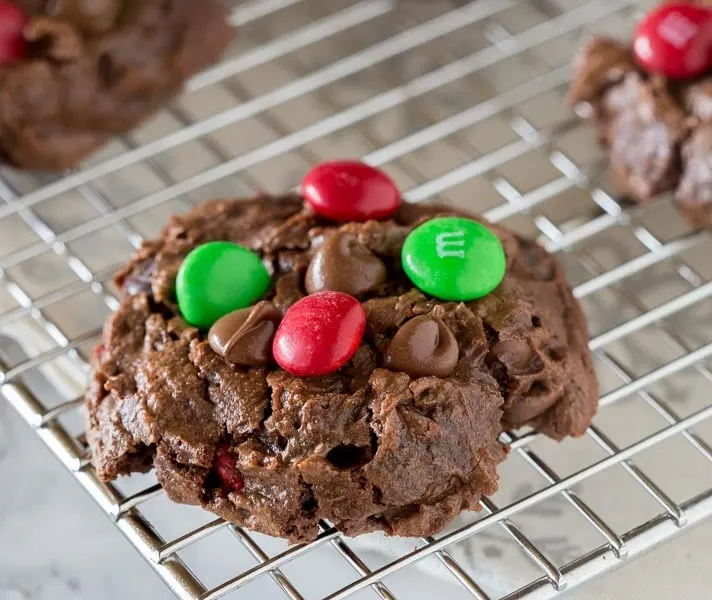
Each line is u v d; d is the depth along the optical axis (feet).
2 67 1.16
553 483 1.02
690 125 1.14
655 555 1.05
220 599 1.04
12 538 1.09
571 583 0.99
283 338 0.99
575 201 1.21
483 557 1.05
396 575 1.05
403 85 1.31
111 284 1.14
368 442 0.98
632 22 1.33
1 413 1.13
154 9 1.20
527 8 1.35
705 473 1.08
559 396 1.03
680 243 1.14
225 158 1.25
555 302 1.06
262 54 1.28
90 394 1.03
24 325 1.14
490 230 1.04
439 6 1.35
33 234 1.21
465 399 0.99
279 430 0.98
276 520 0.98
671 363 1.07
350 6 1.35
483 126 1.28
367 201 1.05
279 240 1.05
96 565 1.08
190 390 1.00
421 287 1.02
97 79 1.19
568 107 1.24
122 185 1.24
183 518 1.07
